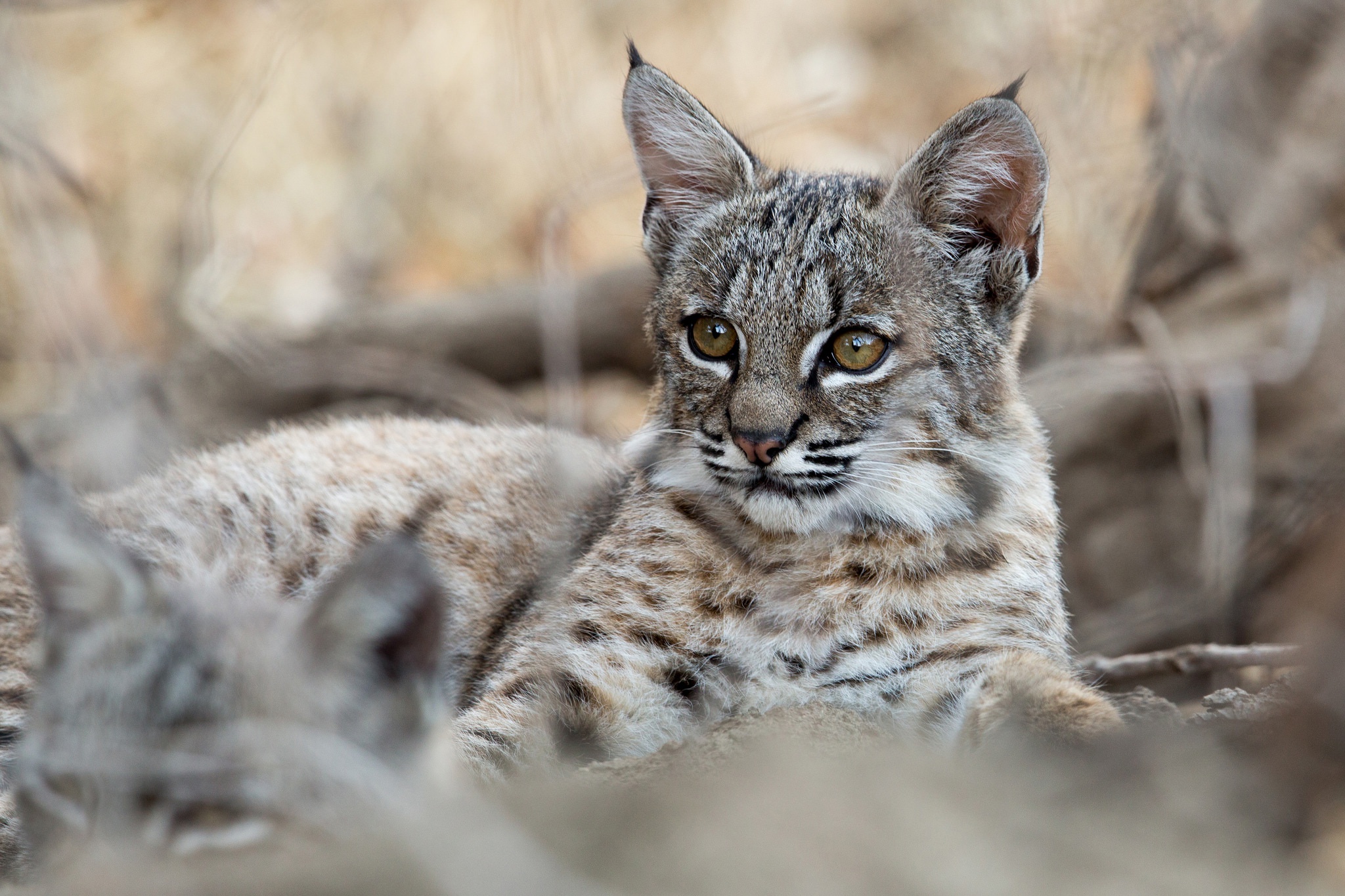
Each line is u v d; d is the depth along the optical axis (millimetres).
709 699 8859
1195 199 14195
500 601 9891
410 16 18953
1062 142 14273
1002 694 7965
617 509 9844
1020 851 5582
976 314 9258
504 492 10438
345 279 18281
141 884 5578
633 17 19516
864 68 20188
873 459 8852
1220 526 12562
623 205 18062
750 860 5395
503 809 5965
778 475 8750
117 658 6227
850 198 9305
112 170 17312
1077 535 14609
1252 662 9344
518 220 18500
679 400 9352
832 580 8875
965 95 19328
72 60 17656
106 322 13945
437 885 5250
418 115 18703
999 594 8953
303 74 18328
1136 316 14312
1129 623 12812
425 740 6352
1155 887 5465
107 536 9680
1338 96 13984
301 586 10133
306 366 15836
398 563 6113
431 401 16000
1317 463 12281
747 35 19625
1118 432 14828
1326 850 5984
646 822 5672
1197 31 13625
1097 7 14188
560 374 13961
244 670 6078
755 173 9766
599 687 8797
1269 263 14383
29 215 13516
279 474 10664
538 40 15898
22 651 9328
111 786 5887
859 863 5414
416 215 18734
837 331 8844
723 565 9023
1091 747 6820
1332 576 9906
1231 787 6004
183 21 18406
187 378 15680
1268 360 13711
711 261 9320
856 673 8703
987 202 9273
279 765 5879
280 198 18156
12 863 7352
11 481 13359
